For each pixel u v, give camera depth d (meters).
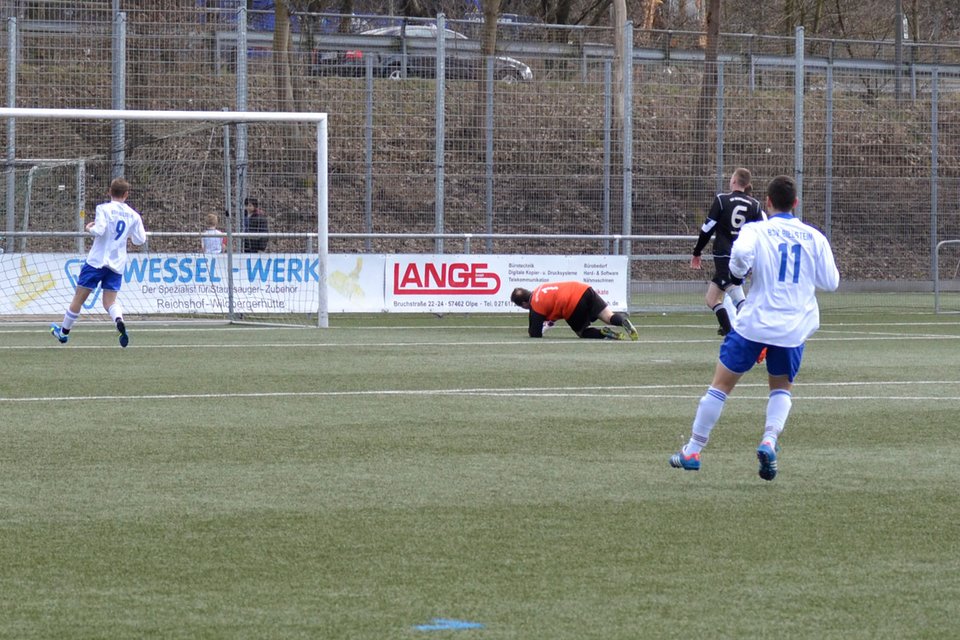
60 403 36.25
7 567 18.67
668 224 86.06
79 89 76.31
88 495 23.89
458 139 81.62
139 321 67.94
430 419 33.97
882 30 161.12
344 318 73.62
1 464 26.98
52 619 16.14
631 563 19.23
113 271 53.12
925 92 93.50
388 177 80.81
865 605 17.09
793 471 27.03
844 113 91.62
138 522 21.70
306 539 20.58
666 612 16.72
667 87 85.19
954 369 47.25
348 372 44.78
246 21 75.88
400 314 76.12
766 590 17.81
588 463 27.73
